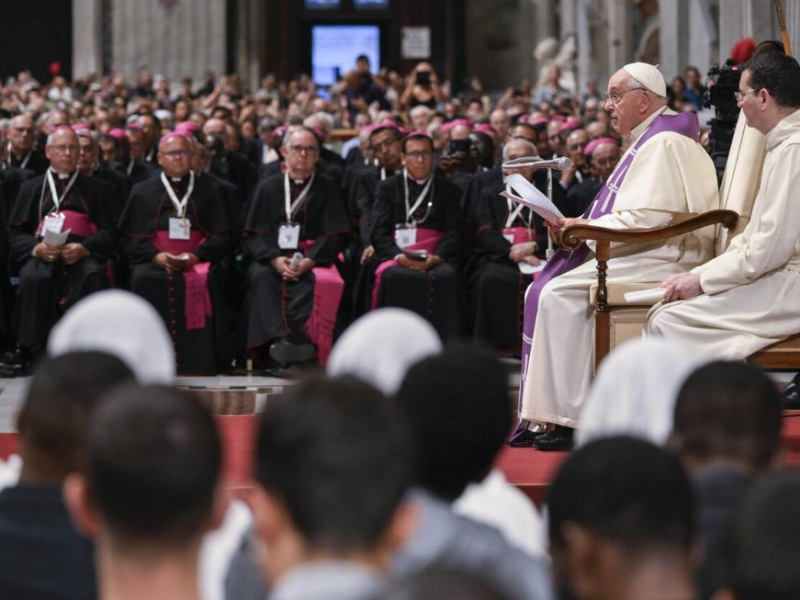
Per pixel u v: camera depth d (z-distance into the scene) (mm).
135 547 7211
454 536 9016
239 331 34812
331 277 34156
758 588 6758
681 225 22766
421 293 34188
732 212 22906
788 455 20688
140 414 7328
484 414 10352
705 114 37375
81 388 9680
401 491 7059
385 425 7207
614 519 7520
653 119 24125
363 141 45781
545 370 23109
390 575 6570
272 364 34562
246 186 46250
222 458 7535
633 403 11688
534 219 35531
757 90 21797
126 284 35938
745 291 21844
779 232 21312
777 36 43781
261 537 7734
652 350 11828
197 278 33750
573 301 23125
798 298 21734
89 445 7309
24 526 9125
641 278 23438
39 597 9008
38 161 40219
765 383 10430
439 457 10344
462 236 36156
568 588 7969
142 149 43562
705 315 21797
